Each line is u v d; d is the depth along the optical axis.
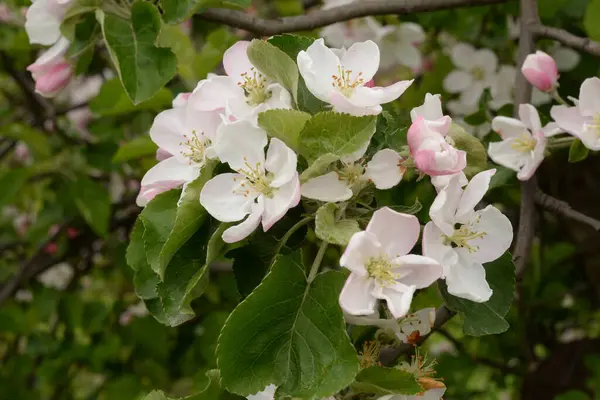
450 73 1.00
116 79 0.89
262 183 0.59
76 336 1.21
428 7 0.79
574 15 0.91
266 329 0.58
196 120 0.63
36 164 1.01
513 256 0.71
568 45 0.76
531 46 0.77
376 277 0.58
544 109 0.84
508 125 0.73
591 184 1.05
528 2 0.78
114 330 1.14
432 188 0.71
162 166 0.64
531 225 0.72
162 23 0.71
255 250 0.62
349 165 0.60
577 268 1.12
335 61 0.62
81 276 1.26
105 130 1.04
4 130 1.01
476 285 0.60
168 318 0.61
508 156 0.73
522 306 1.02
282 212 0.58
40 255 1.19
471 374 1.02
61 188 1.01
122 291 1.39
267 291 0.58
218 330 0.99
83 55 0.74
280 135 0.60
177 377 1.12
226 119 0.61
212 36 0.82
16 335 1.18
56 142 1.08
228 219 0.60
